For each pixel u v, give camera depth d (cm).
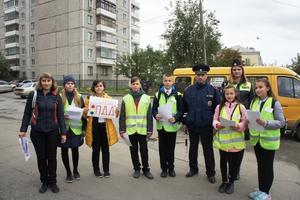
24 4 7188
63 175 648
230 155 559
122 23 6844
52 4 6066
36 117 547
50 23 6125
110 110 621
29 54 7169
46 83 548
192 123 623
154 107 658
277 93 1061
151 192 556
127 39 7031
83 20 5753
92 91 643
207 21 2780
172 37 2805
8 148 875
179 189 572
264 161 524
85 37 5809
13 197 528
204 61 2673
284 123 511
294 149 938
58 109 566
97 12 5997
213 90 622
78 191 558
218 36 2812
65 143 596
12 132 1134
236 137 552
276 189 582
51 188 555
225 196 541
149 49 5125
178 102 644
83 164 727
